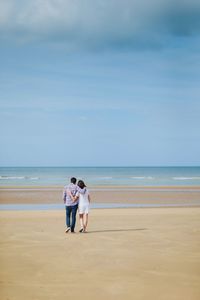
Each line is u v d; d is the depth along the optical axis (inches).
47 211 925.2
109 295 286.5
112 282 319.3
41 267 368.5
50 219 760.3
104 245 480.1
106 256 416.5
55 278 331.0
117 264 380.2
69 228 585.0
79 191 588.4
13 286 307.7
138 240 515.5
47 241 508.4
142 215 832.9
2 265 375.2
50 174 4945.9
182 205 1155.3
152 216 812.6
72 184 593.3
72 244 486.3
